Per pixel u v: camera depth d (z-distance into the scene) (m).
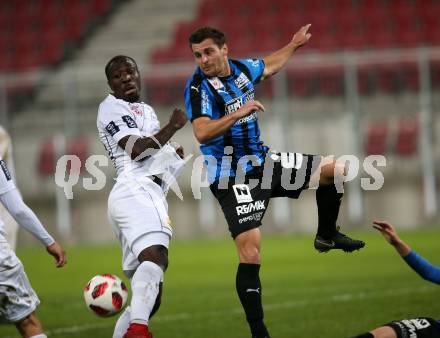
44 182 66.69
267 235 62.41
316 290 35.22
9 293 19.67
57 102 69.25
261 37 80.56
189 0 88.25
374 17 79.06
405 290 33.19
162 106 63.75
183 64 73.88
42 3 89.81
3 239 19.73
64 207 63.94
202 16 83.94
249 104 20.81
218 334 26.73
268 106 61.69
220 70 22.88
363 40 77.38
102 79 65.25
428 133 60.16
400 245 18.89
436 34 76.69
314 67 62.88
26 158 67.06
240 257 21.98
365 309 29.56
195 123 21.94
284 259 47.81
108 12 89.19
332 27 79.19
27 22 88.31
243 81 23.34
